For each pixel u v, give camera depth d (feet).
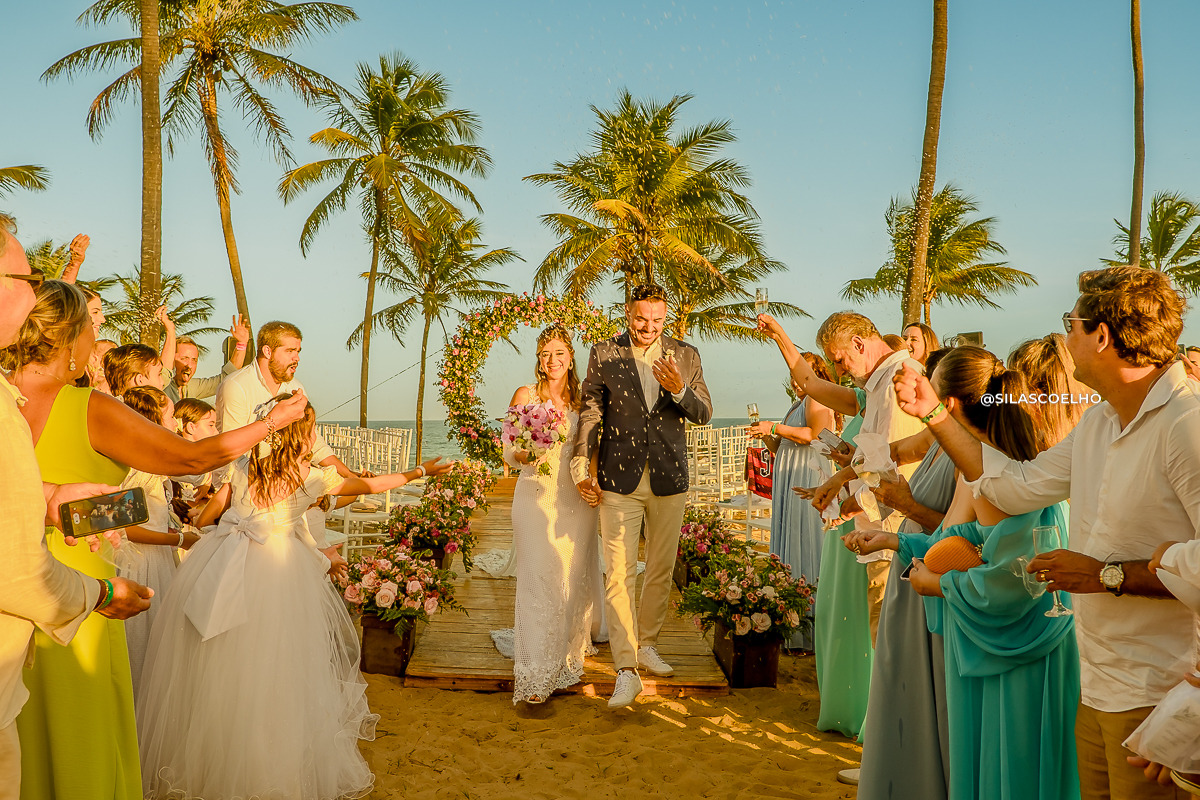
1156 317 6.20
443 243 99.09
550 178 73.00
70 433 7.15
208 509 11.22
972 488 7.85
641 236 70.54
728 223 72.84
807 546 18.28
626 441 14.34
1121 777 6.49
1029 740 7.84
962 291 86.48
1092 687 6.74
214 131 59.88
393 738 12.82
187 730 10.25
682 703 14.67
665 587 15.37
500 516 34.42
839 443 10.62
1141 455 6.24
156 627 10.97
